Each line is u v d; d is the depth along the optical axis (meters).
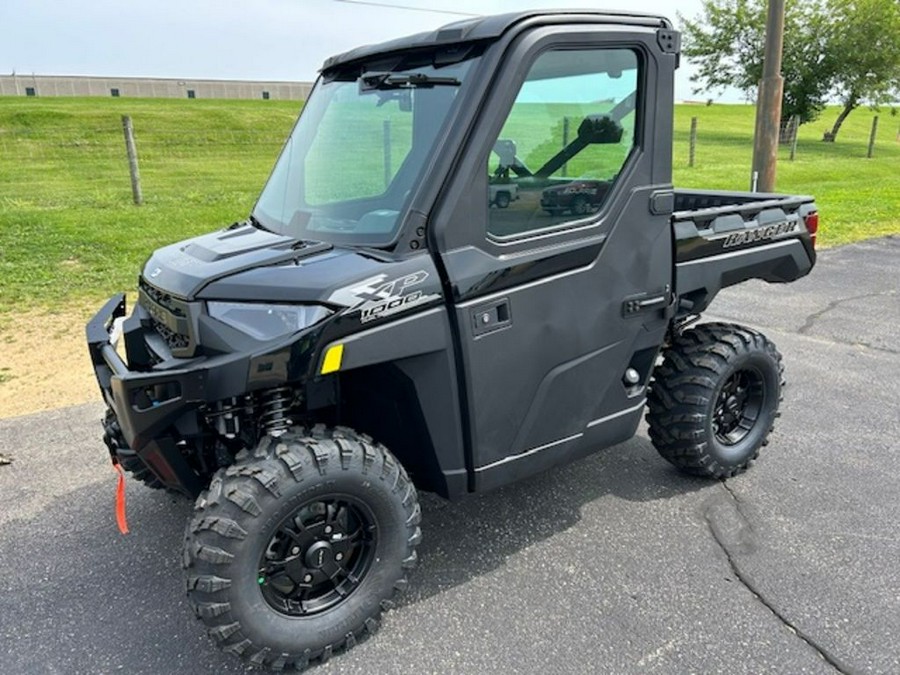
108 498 3.82
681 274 3.44
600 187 3.04
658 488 3.89
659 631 2.81
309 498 2.51
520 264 2.80
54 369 5.51
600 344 3.16
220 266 2.62
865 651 2.68
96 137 22.41
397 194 2.72
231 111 30.83
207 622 2.46
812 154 28.05
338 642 2.68
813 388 5.22
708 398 3.67
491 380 2.84
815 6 32.62
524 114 2.73
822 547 3.33
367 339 2.51
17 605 3.01
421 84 2.78
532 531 3.51
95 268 8.12
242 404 2.70
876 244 10.79
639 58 3.01
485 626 2.87
